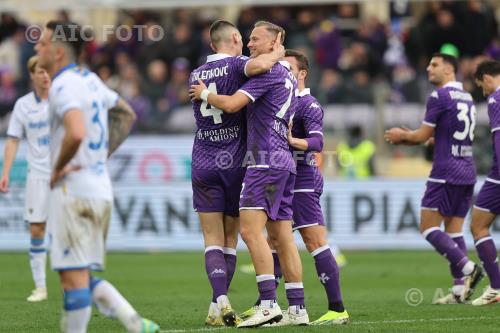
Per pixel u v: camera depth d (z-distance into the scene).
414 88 59.66
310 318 29.58
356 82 60.53
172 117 61.53
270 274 26.11
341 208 58.34
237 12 78.00
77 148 20.05
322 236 28.20
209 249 27.56
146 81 64.38
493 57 66.81
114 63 68.50
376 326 26.88
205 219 27.70
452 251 34.25
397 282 42.38
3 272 47.53
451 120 34.62
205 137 27.52
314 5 79.25
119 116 22.16
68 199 20.53
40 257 36.25
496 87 34.12
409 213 58.09
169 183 59.19
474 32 69.62
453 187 34.97
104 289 21.03
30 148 36.84
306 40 70.25
